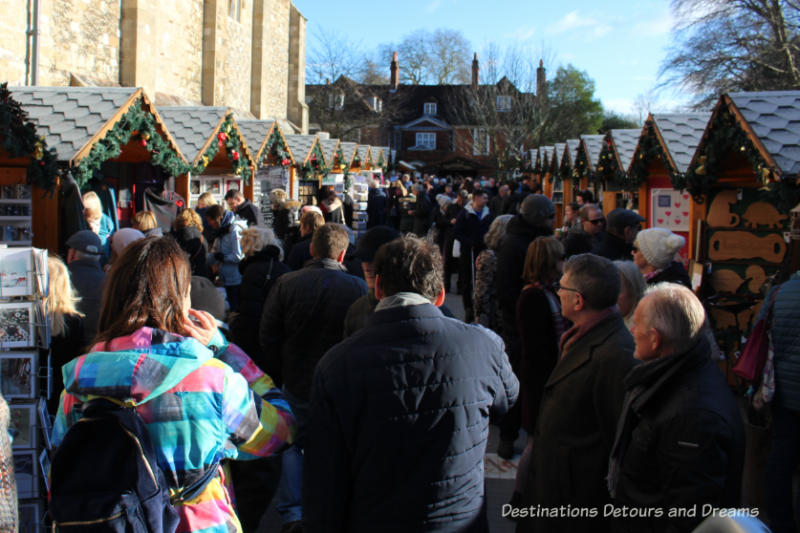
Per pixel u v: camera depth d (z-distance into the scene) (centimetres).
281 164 1370
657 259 474
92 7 1633
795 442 379
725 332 691
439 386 218
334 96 4750
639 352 264
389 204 2395
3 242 675
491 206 1886
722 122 619
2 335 343
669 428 241
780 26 2412
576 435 285
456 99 6166
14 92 756
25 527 342
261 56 2778
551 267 447
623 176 936
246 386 217
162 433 198
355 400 216
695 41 2592
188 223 762
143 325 211
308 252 616
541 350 445
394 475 214
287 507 407
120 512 181
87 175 684
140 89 761
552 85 4753
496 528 430
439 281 240
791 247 519
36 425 344
